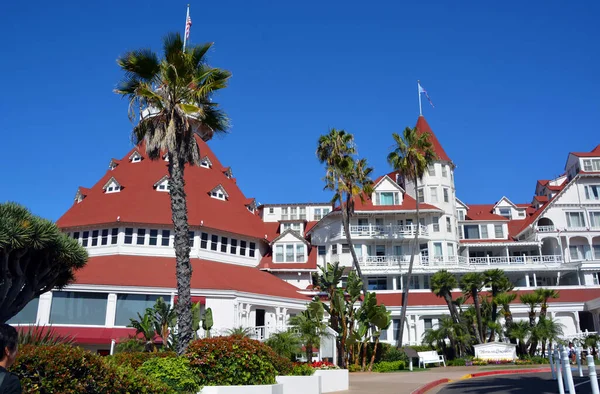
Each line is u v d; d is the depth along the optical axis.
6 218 17.84
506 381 22.34
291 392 16.45
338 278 31.50
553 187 60.84
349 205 47.94
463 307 47.59
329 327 28.14
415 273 52.66
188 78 21.59
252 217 53.50
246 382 13.95
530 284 55.91
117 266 39.53
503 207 64.88
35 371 9.16
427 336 40.19
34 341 15.93
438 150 58.31
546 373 26.59
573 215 56.88
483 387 20.12
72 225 44.41
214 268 42.62
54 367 9.22
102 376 10.13
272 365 15.12
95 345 35.59
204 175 52.19
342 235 53.53
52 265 20.16
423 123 60.72
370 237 53.59
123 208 44.41
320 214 66.06
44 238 18.64
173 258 43.19
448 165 58.44
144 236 43.56
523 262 54.06
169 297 37.25
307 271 51.66
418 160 46.09
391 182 56.44
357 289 31.16
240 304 38.50
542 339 37.22
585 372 25.20
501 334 39.81
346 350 30.73
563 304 47.91
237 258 48.06
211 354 13.91
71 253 20.05
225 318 37.44
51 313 35.06
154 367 13.35
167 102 21.16
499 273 39.56
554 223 56.50
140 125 21.94
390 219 55.41
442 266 52.94
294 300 43.12
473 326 40.66
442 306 48.28
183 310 18.81
